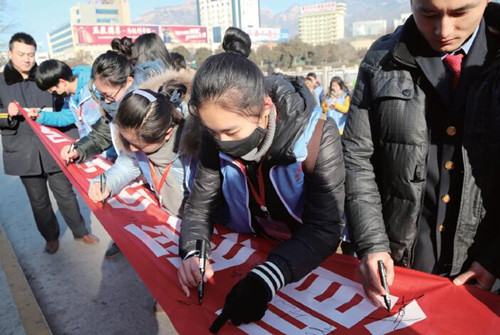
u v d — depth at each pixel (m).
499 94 1.30
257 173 1.45
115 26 81.56
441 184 1.46
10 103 3.30
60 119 3.47
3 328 2.62
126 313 2.85
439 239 1.50
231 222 1.87
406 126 1.44
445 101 1.38
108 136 2.82
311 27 110.19
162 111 1.83
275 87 1.35
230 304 1.24
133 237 1.85
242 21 134.75
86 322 2.77
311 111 1.37
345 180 1.55
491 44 1.35
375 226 1.46
